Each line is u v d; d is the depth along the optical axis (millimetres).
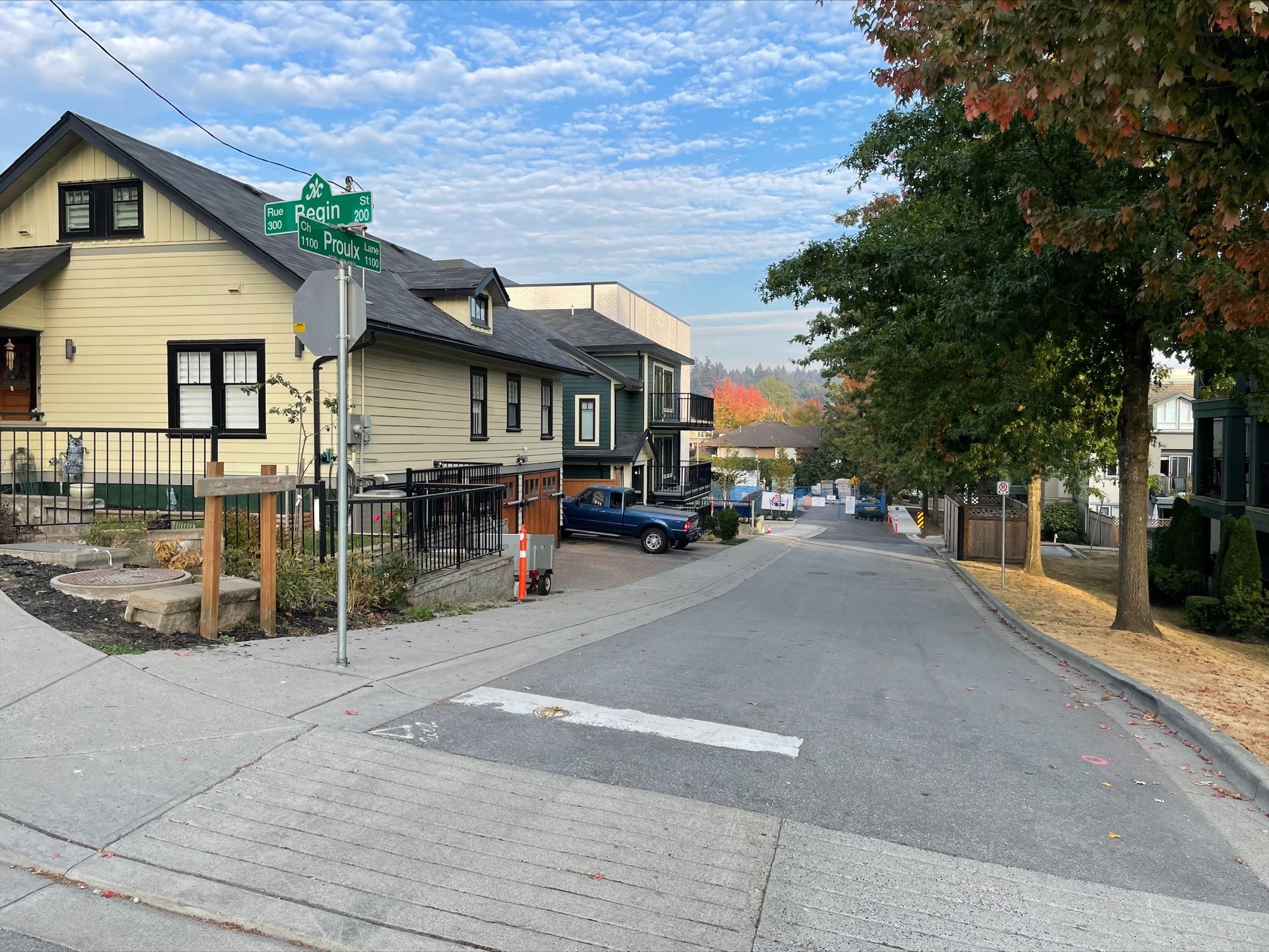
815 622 13844
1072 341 15367
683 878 3939
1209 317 11227
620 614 13086
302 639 7793
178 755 4836
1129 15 5680
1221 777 5797
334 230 6727
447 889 3748
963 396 17672
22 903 3494
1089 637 12641
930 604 18094
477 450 20031
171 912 3521
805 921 3641
